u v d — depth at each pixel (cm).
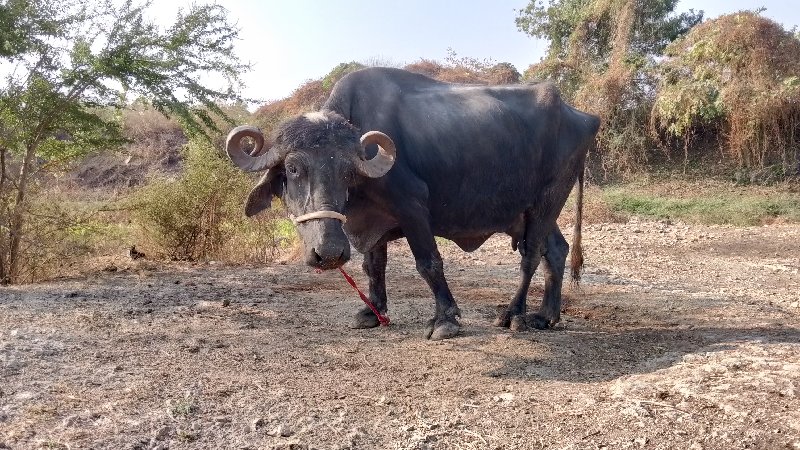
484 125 698
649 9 2941
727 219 2080
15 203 994
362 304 833
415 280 1054
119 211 1271
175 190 1239
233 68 1033
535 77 2942
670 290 1005
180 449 391
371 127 656
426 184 665
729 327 730
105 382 498
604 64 2911
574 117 773
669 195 2420
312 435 415
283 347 615
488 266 1238
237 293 895
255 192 621
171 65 975
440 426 434
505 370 563
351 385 512
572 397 491
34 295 826
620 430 430
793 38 2467
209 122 1069
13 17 916
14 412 436
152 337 630
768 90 2430
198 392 480
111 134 1052
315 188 563
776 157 2512
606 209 2128
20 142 980
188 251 1262
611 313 830
